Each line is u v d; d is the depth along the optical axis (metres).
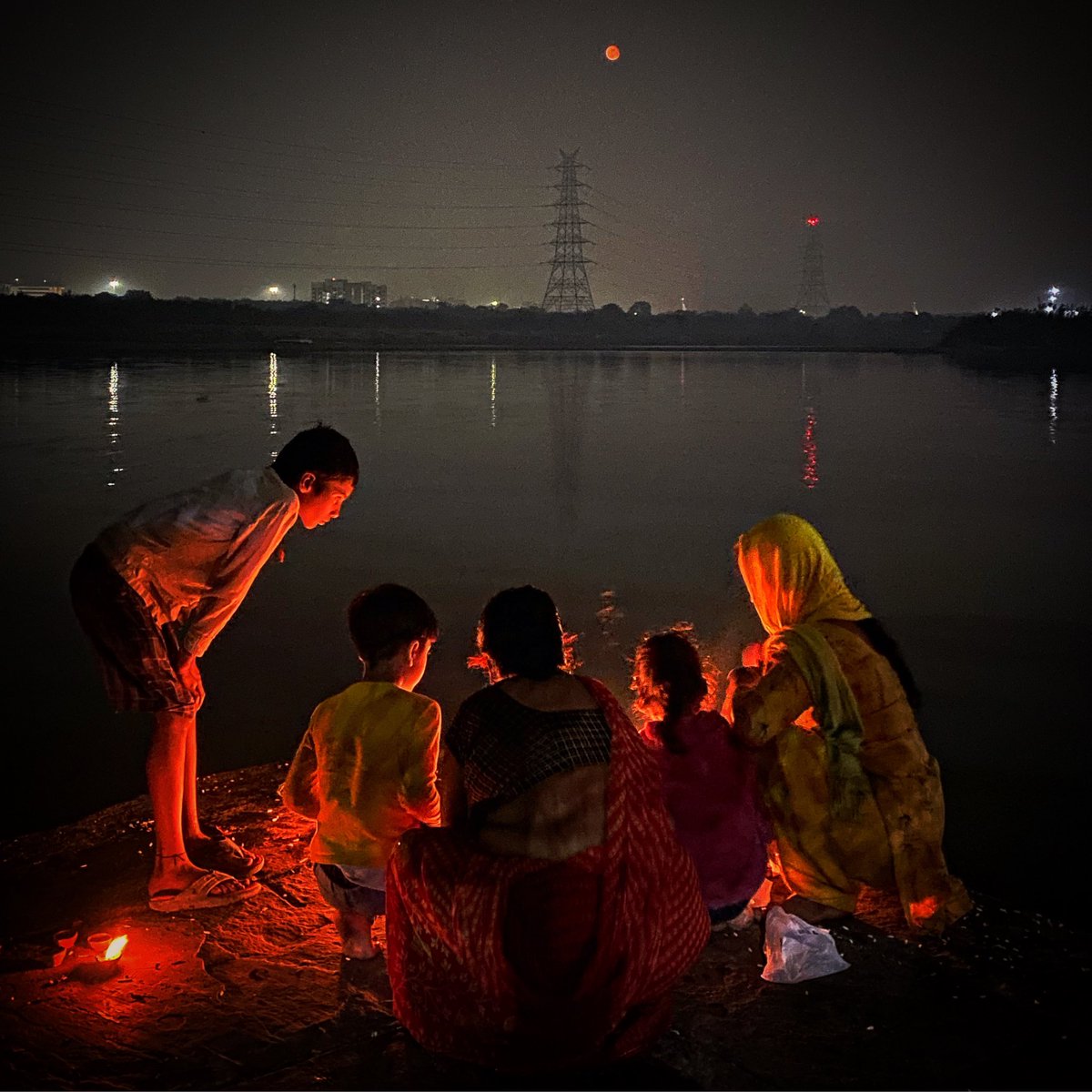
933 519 12.57
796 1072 2.68
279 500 3.55
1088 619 7.99
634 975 2.64
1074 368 52.47
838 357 70.81
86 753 5.34
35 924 3.41
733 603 8.36
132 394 30.34
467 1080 2.64
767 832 3.41
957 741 5.55
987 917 3.49
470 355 69.69
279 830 4.15
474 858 2.67
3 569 9.45
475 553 10.41
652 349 88.50
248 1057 2.72
